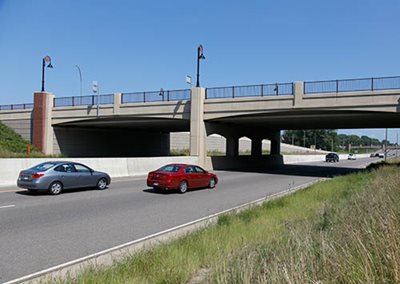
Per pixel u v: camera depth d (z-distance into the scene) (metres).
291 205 11.04
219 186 19.45
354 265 3.85
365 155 121.75
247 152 73.44
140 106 35.06
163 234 8.30
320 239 5.13
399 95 24.97
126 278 4.77
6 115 44.00
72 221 9.51
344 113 28.31
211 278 4.43
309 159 70.50
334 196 12.46
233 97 31.41
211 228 7.72
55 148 41.12
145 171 26.08
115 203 12.78
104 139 47.47
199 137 32.25
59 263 6.04
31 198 13.43
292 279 3.59
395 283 3.61
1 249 6.81
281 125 40.47
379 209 6.32
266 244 5.75
